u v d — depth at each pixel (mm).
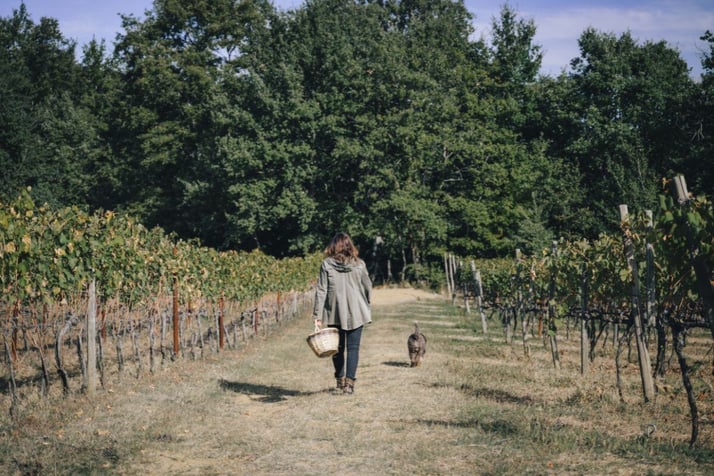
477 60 56656
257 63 48938
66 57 66812
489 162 50969
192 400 8766
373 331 19172
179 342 13398
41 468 5695
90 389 8938
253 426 7258
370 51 47594
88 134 55250
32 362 11820
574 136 52281
